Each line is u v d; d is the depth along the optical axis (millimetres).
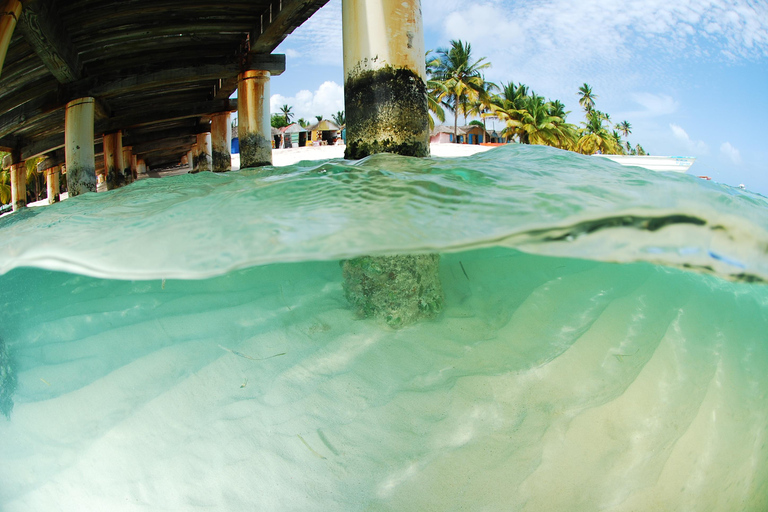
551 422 802
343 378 912
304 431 814
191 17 3684
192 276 721
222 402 875
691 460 747
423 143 1835
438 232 755
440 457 759
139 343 1021
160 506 725
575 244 721
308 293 1152
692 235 731
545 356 926
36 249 912
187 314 1092
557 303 1062
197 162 7695
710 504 712
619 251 711
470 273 1188
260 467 764
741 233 742
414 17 1788
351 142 1876
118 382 933
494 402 844
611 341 941
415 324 1041
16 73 3678
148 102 5676
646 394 834
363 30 1763
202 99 6098
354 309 1088
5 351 955
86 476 782
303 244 742
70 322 1104
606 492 710
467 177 1094
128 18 3531
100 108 4762
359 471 746
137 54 4168
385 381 901
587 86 23859
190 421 846
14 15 2541
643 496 709
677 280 1107
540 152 1508
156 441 816
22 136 6453
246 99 4266
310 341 1004
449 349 969
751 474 752
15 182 6699
